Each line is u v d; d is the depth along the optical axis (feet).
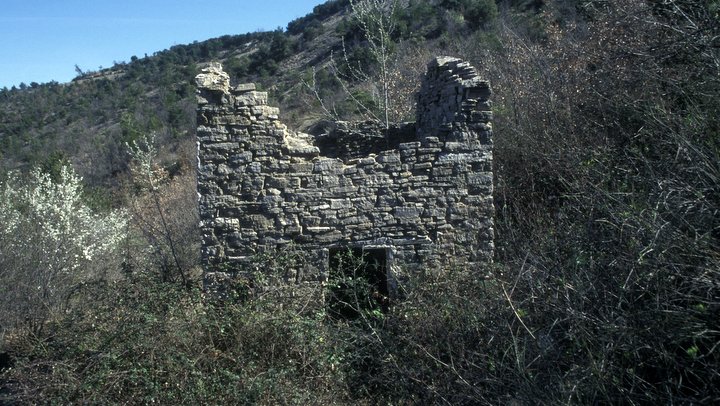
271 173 27.63
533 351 19.57
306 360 24.34
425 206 27.76
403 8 108.37
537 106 41.16
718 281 16.78
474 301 24.09
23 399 23.57
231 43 187.11
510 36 54.29
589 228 21.85
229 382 22.93
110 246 49.90
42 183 53.83
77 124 143.74
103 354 23.21
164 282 29.30
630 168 26.48
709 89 24.36
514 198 34.22
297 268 27.58
